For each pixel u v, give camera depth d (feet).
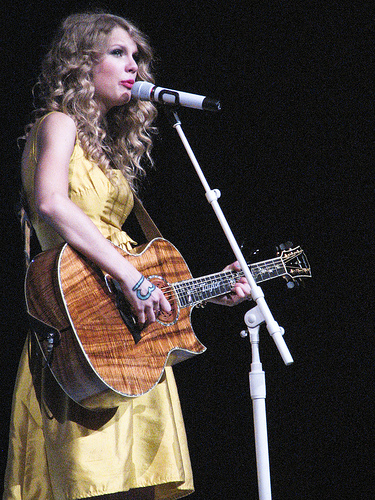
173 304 17.38
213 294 18.58
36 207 14.71
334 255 30.22
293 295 30.30
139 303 15.31
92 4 28.86
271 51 31.65
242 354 30.40
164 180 31.35
